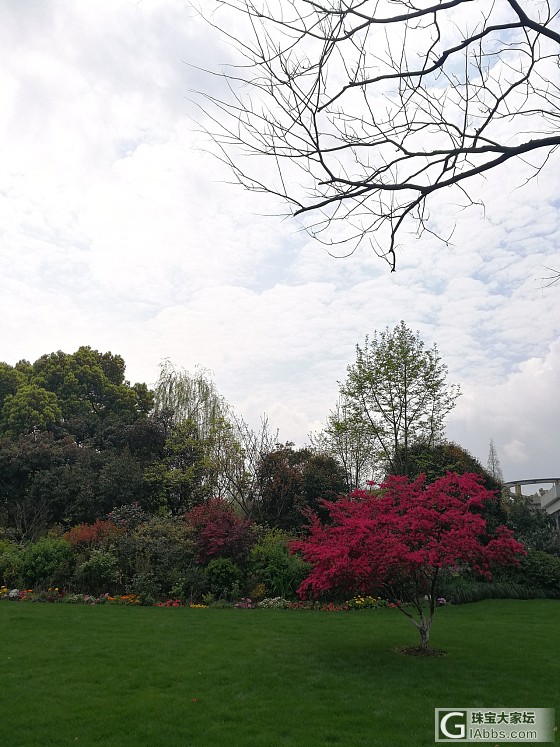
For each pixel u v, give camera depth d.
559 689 7.58
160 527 16.83
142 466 22.61
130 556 15.76
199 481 23.12
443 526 9.52
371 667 8.54
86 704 6.69
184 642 9.94
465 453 22.58
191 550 15.98
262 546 16.64
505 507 23.59
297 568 15.62
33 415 26.20
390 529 9.37
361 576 8.98
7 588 15.58
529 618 13.68
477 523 9.23
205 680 7.74
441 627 12.09
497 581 18.61
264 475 21.81
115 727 6.00
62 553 15.77
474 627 12.16
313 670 8.34
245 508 21.34
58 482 20.48
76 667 8.22
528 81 3.16
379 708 6.76
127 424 26.06
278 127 3.03
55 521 20.45
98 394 30.81
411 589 11.01
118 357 33.56
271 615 13.15
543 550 22.30
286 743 5.63
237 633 10.84
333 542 9.55
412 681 7.85
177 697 7.00
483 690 7.48
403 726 6.20
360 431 21.28
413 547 9.30
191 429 25.02
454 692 7.40
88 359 31.22
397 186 3.10
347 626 11.80
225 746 5.55
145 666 8.34
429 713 6.61
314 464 23.11
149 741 5.65
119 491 20.39
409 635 10.98
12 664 8.32
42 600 14.47
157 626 11.29
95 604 14.10
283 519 21.03
